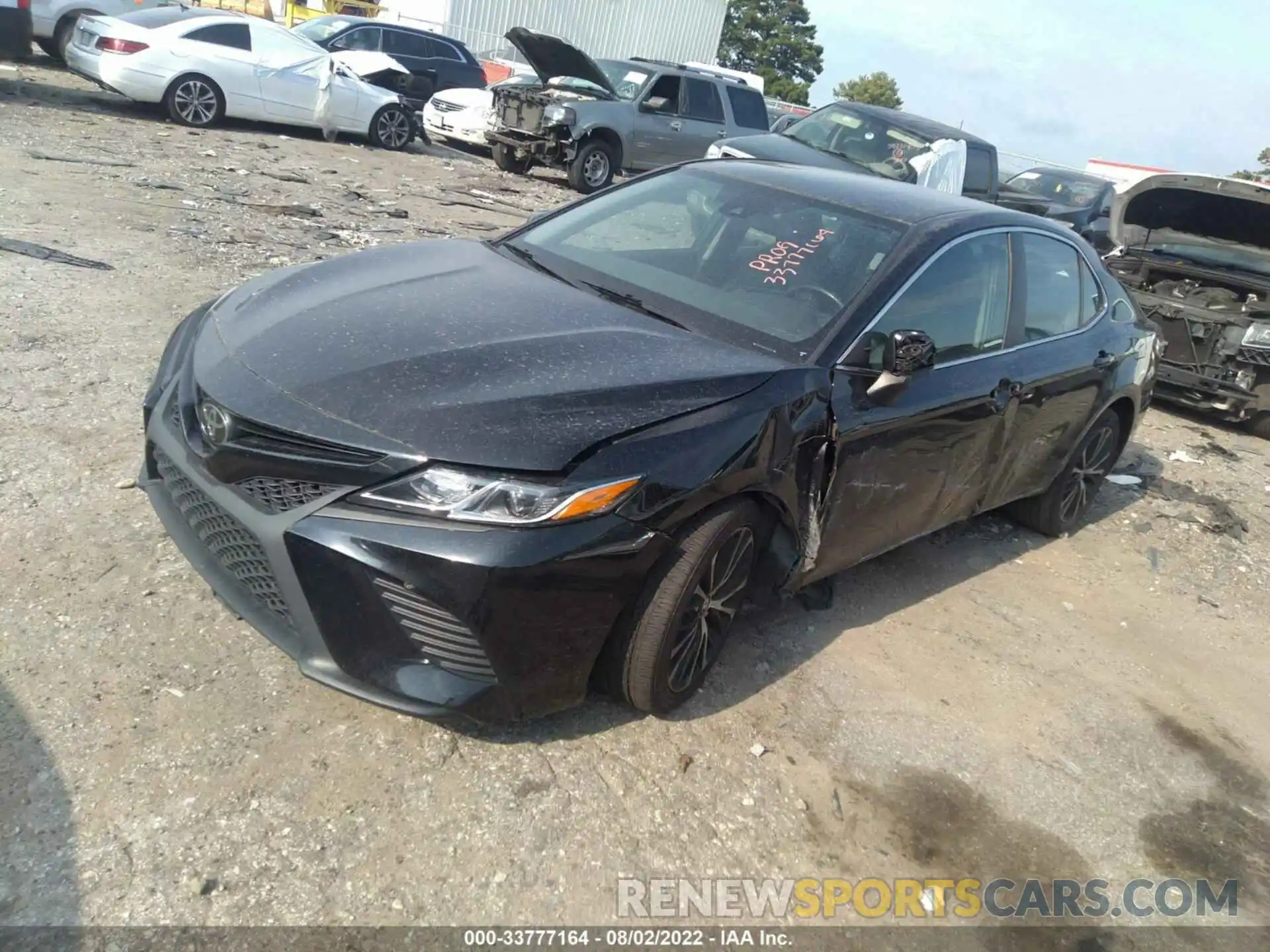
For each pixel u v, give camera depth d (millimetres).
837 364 3424
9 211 7246
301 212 9133
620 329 3332
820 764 3234
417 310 3254
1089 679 4148
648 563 2830
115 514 3678
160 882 2336
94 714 2758
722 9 29531
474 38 24750
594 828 2754
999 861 3023
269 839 2502
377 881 2457
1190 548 5770
